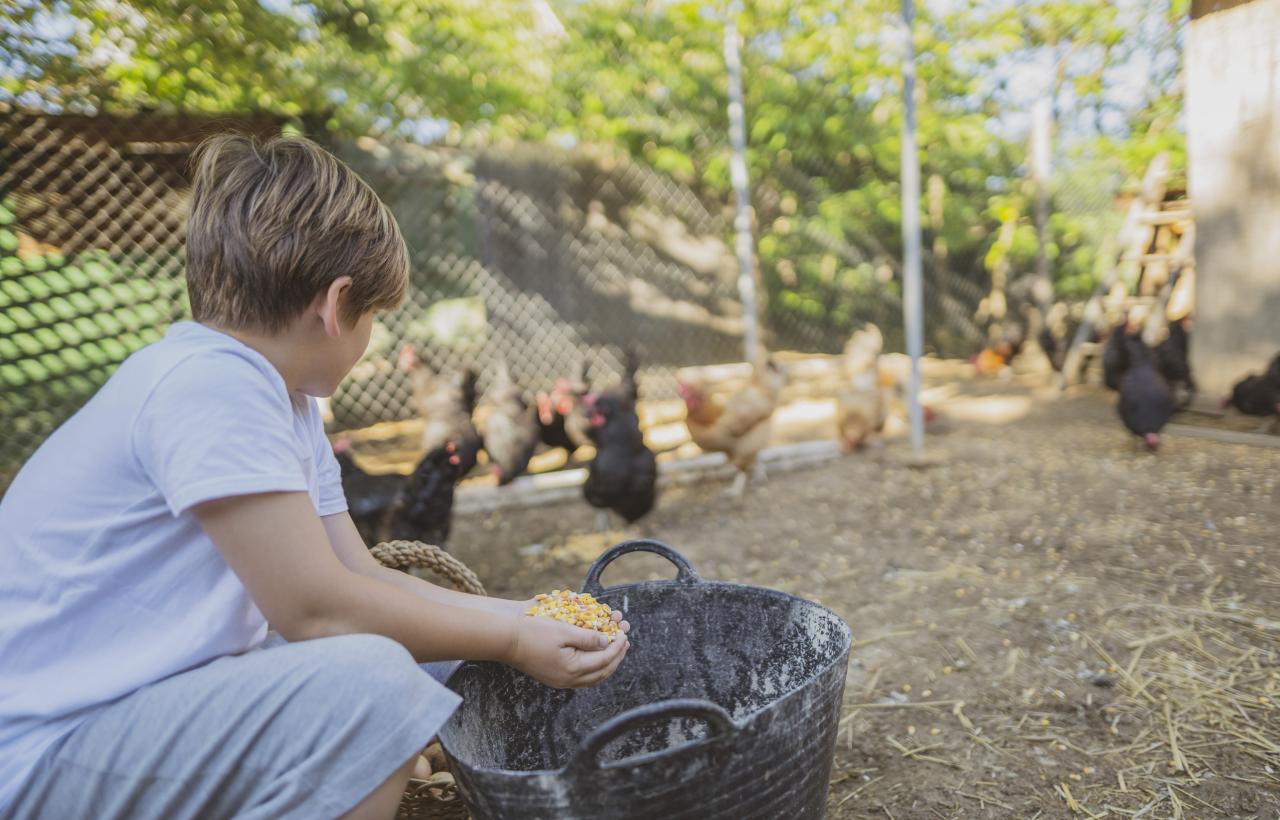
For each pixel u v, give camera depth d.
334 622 1.24
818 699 1.42
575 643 1.47
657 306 9.12
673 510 4.81
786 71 9.49
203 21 5.38
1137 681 2.51
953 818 1.97
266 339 1.30
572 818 1.24
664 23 8.70
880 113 9.91
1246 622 2.85
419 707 1.21
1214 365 5.96
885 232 10.56
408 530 3.56
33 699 1.21
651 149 9.00
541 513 4.92
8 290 5.00
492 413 5.11
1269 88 5.52
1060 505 4.32
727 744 1.27
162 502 1.21
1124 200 7.98
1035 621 2.97
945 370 9.42
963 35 9.47
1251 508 4.05
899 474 5.14
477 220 7.82
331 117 6.14
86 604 1.22
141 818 1.20
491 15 7.32
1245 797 1.97
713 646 1.91
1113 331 6.63
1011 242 9.45
